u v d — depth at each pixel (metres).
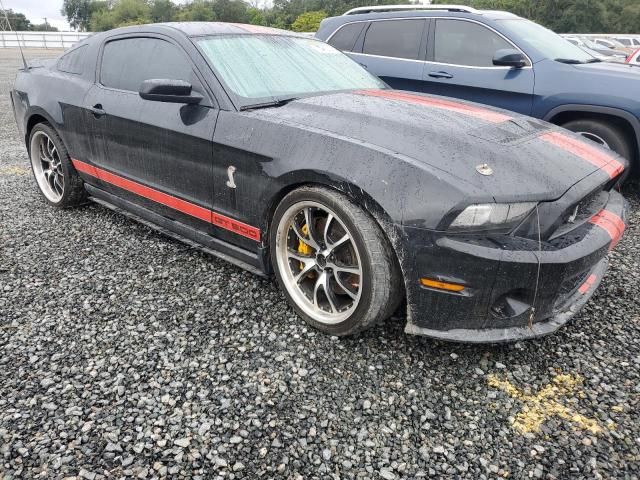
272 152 2.53
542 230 2.15
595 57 5.22
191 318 2.71
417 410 2.08
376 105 2.83
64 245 3.64
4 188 4.99
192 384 2.21
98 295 2.95
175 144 3.03
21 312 2.76
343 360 2.38
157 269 3.27
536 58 4.73
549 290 2.14
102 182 3.83
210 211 2.98
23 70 4.59
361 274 2.31
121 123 3.39
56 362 2.35
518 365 2.36
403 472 1.79
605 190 2.76
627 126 4.47
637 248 3.67
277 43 3.46
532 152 2.38
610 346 2.50
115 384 2.21
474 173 2.15
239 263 3.00
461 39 5.11
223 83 2.90
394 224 2.15
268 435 1.94
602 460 1.84
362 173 2.22
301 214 2.57
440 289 2.15
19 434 1.92
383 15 5.59
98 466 1.79
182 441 1.91
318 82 3.27
